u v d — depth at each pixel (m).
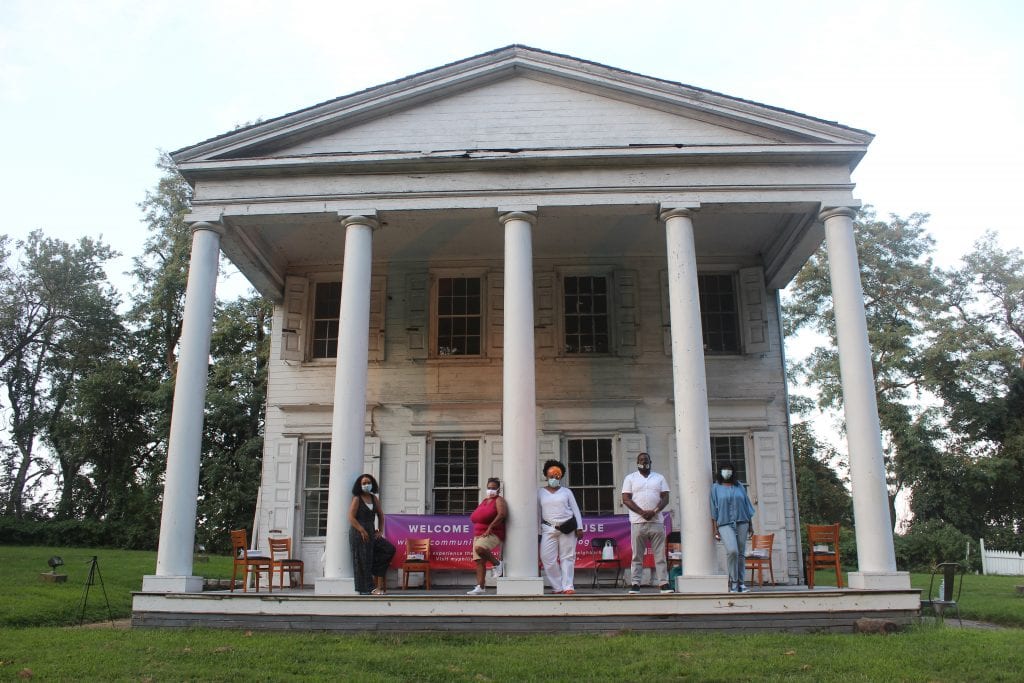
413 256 16.97
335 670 8.40
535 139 13.63
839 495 43.56
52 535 32.97
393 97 13.66
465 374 16.41
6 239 40.97
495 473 15.83
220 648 9.39
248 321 37.41
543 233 15.79
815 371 36.94
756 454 15.70
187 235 36.44
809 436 45.66
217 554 34.66
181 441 12.28
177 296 37.94
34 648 9.47
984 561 29.00
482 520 11.81
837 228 12.80
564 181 13.00
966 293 39.22
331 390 16.55
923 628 10.67
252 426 36.12
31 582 17.14
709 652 9.16
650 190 12.92
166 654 9.10
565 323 16.70
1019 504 35.28
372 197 13.10
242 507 34.38
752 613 10.81
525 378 12.09
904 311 36.66
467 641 10.20
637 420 16.02
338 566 11.55
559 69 13.72
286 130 13.43
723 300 16.91
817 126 13.03
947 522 34.22
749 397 15.97
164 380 37.47
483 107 13.83
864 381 12.09
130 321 38.66
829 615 10.85
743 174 12.99
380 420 16.28
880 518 11.58
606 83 13.62
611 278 16.88
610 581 14.63
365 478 11.85
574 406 16.09
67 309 40.81
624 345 16.33
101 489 39.62
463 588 14.61
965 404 36.03
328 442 16.47
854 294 12.47
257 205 13.21
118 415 38.34
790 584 14.98
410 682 8.00
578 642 9.90
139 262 38.16
